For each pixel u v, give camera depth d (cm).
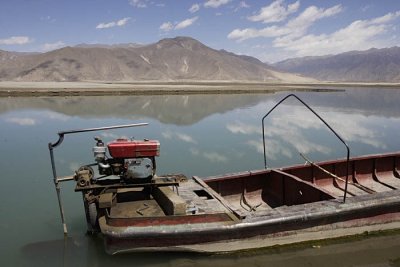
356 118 2720
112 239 630
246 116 2698
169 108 3159
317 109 3375
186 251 656
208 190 791
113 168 721
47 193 985
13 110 2875
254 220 668
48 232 762
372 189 992
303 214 693
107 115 2609
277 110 3184
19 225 793
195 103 3719
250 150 1562
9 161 1308
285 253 698
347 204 733
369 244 759
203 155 1452
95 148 722
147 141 734
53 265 645
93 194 716
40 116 2533
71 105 3300
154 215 684
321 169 920
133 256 659
